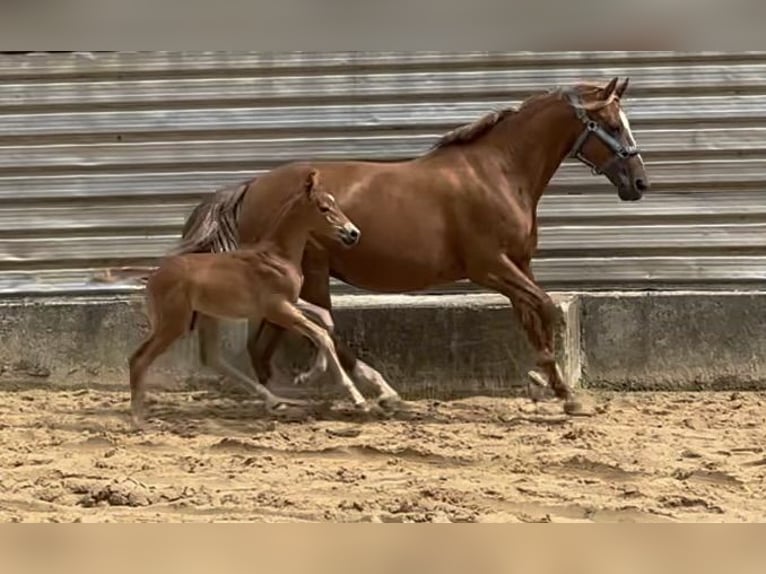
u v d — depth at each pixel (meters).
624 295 8.66
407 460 6.18
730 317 8.58
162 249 9.05
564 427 7.12
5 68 9.05
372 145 9.05
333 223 7.09
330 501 5.26
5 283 9.05
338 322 8.25
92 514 5.05
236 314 7.11
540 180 7.57
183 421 7.30
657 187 9.02
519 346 8.17
